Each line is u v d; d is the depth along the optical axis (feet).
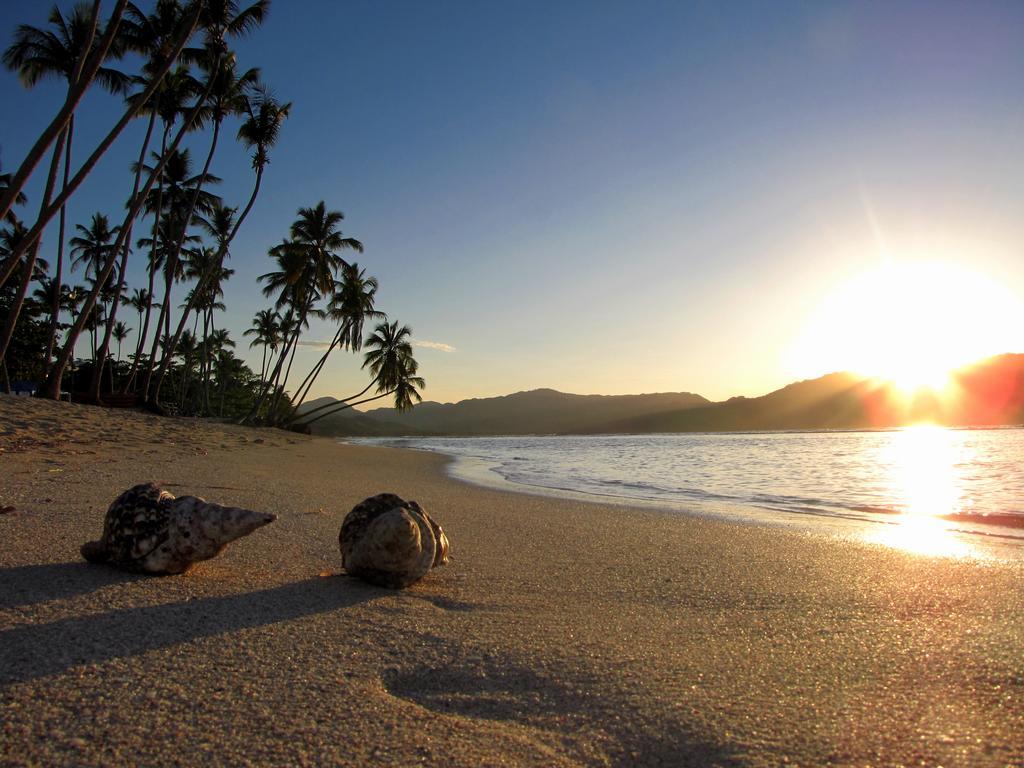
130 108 52.49
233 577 13.99
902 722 7.82
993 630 11.66
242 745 6.93
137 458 40.57
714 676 9.38
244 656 9.43
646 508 36.32
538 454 123.24
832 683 9.12
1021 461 84.53
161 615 10.95
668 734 7.59
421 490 41.75
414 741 7.23
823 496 45.19
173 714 7.54
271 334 191.42
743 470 74.90
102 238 141.90
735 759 6.99
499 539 22.85
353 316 142.72
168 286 112.88
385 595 13.42
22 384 144.87
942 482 56.03
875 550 21.97
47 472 29.71
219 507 13.83
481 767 6.75
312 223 128.26
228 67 96.17
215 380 229.45
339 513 25.03
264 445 76.18
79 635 9.75
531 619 12.35
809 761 6.93
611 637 11.27
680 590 15.40
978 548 23.81
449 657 9.94
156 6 82.53
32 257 69.82
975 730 7.59
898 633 11.62
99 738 6.90
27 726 7.04
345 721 7.61
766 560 19.84
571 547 21.63
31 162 44.52
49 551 14.64
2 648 9.07
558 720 7.95
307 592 13.15
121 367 181.78
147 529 13.44
